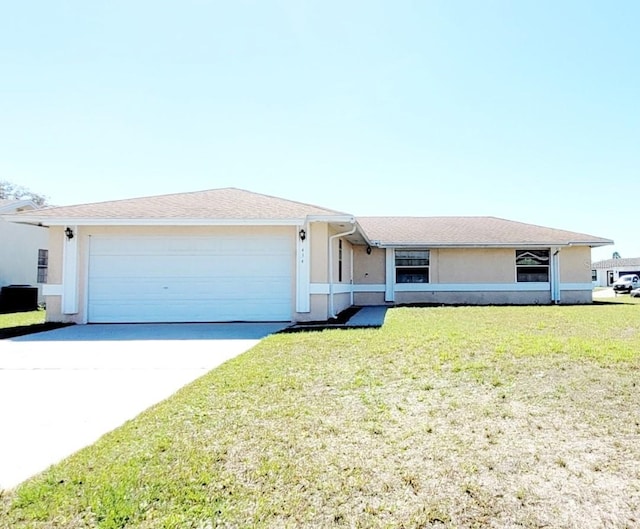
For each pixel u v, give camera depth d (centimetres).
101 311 1113
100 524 217
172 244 1126
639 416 354
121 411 406
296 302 1095
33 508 232
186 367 593
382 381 468
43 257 1906
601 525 214
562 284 1748
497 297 1750
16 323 1143
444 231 1866
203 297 1120
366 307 1603
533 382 447
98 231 1122
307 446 307
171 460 286
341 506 233
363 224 2009
